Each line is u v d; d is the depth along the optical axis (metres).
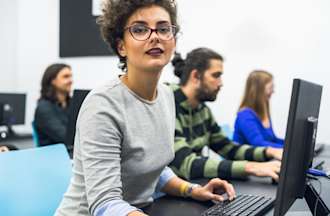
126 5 0.93
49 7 4.47
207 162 1.49
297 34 3.31
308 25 3.27
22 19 4.63
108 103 0.93
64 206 1.00
